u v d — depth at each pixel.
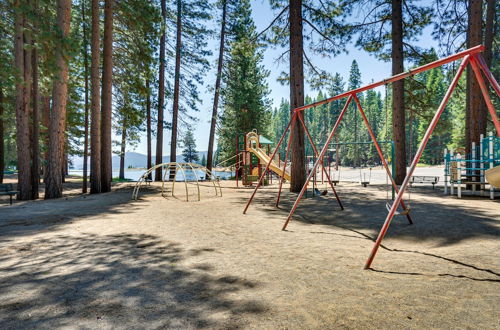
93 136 13.73
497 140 10.72
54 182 12.27
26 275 3.39
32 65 13.46
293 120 8.27
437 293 2.65
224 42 25.52
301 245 4.67
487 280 2.92
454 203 9.13
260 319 2.25
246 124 35.81
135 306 2.55
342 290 2.78
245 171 18.81
